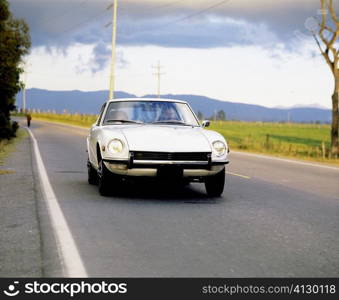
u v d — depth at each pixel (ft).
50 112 387.34
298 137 185.57
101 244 18.01
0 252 16.85
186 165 27.45
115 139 27.71
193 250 17.47
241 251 17.46
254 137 168.76
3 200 27.07
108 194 29.04
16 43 91.66
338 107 79.56
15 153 62.44
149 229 20.66
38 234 19.38
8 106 102.27
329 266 15.92
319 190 34.55
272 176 43.60
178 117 32.30
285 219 23.49
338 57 79.92
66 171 42.47
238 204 27.53
